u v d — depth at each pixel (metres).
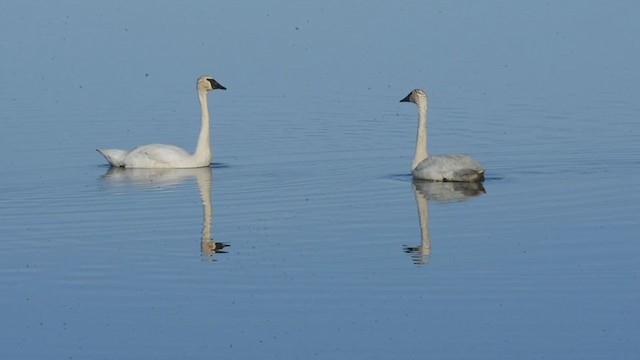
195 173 33.16
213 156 35.34
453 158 31.08
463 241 25.31
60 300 22.05
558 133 36.75
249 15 57.78
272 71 47.47
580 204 28.23
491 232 25.97
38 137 37.50
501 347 19.36
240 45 51.88
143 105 42.16
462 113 40.09
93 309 21.52
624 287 21.98
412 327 20.31
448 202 28.84
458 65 48.06
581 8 59.41
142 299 21.98
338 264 23.86
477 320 20.56
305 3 60.41
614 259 23.70
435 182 31.11
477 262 23.77
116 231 26.73
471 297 21.70
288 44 51.94
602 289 21.91
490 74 46.44
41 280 23.23
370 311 21.11
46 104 42.12
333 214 27.83
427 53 50.25
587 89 43.38
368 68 47.69
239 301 21.77
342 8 59.12
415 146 35.62
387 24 55.75
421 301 21.56
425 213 27.78
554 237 25.42
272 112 40.97
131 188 31.27
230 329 20.42
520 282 22.44
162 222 27.47
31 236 26.45
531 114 39.62
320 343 19.72
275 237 25.91
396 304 21.42
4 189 31.28
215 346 19.69
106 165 34.47
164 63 48.78
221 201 29.45
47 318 21.11
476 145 35.59
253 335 20.11
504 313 20.84
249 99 43.03
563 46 51.41
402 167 33.19
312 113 40.59
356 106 41.50
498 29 54.75
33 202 29.73
